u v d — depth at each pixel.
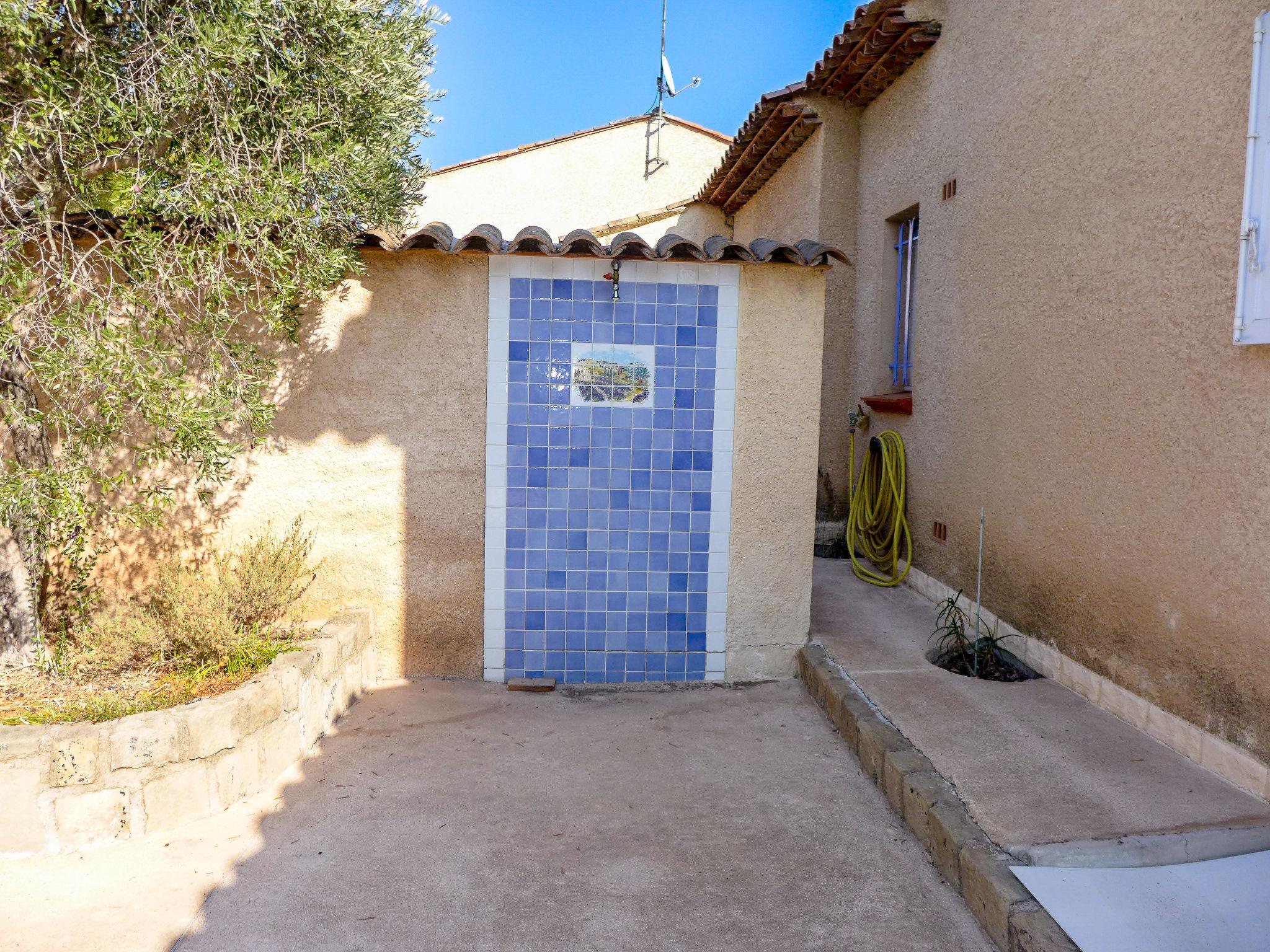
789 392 5.30
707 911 3.21
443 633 5.38
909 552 6.59
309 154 4.05
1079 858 3.12
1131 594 4.13
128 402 3.82
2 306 3.42
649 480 5.29
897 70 6.96
